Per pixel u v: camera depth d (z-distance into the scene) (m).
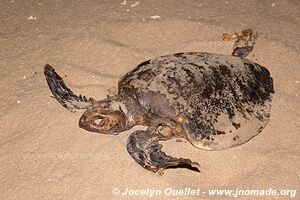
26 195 3.15
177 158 3.22
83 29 4.04
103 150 3.30
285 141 3.36
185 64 3.36
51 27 4.10
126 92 3.40
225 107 3.30
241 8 4.22
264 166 3.24
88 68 3.76
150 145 3.26
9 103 3.57
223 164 3.28
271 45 3.83
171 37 3.96
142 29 4.01
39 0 4.38
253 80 3.43
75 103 3.42
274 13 4.18
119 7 4.24
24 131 3.42
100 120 3.38
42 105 3.54
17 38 4.02
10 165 3.28
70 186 3.17
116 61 3.79
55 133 3.40
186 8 4.21
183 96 3.28
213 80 3.32
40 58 3.85
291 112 3.48
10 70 3.78
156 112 3.29
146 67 3.42
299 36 3.94
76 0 4.36
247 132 3.31
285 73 3.69
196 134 3.26
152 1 4.29
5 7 4.32
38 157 3.30
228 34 3.89
